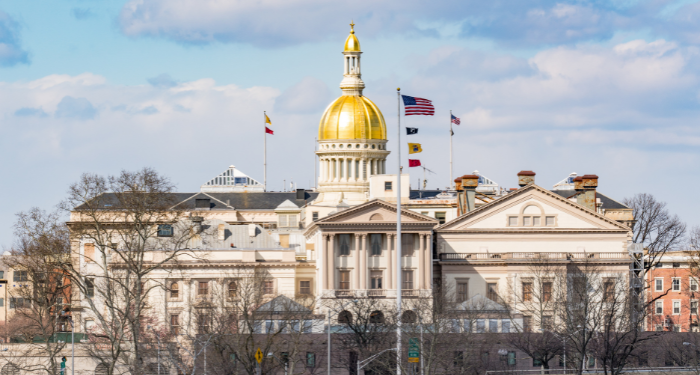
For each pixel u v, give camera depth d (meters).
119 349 193.25
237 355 192.75
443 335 196.38
